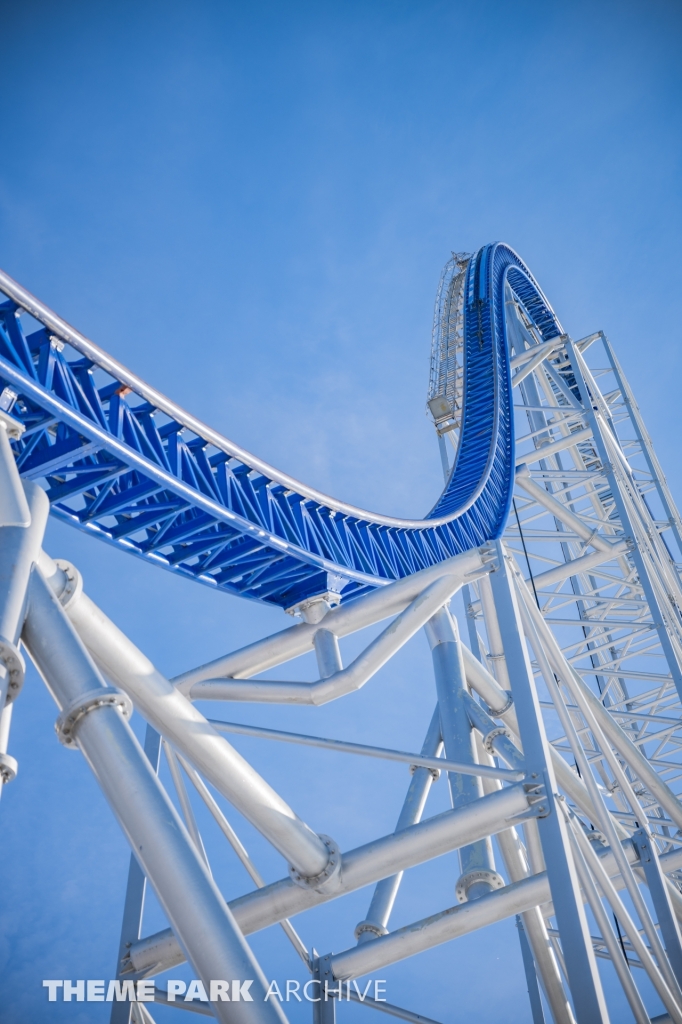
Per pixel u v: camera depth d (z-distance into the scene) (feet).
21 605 34.24
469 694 61.46
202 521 56.13
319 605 61.26
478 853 54.60
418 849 44.93
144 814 31.63
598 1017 38.45
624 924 48.01
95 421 47.16
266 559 60.80
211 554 60.39
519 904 47.67
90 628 38.55
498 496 93.66
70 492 50.42
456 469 102.37
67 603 37.78
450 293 149.18
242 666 59.57
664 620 72.33
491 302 132.98
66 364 47.03
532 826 59.88
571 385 137.90
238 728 49.42
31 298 44.06
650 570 78.33
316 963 51.16
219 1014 29.40
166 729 41.19
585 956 40.06
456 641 64.18
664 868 61.36
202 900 30.60
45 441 49.52
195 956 30.09
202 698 57.62
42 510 37.68
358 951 50.16
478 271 145.48
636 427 103.71
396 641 54.44
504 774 46.32
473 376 120.88
